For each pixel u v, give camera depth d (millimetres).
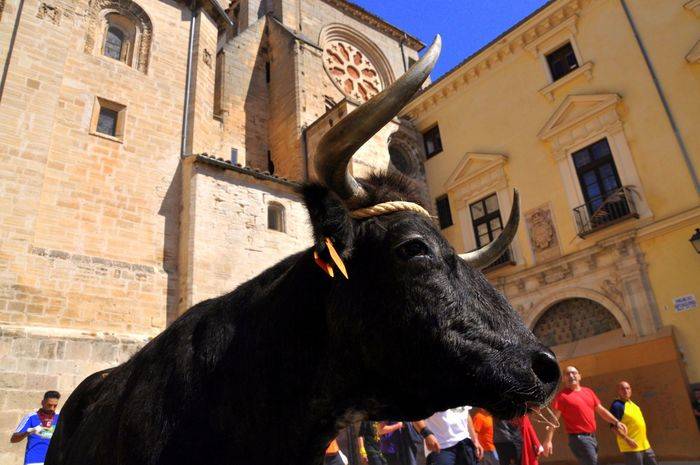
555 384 2064
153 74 15242
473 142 20688
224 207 14125
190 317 2779
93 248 12250
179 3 17000
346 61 27156
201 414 2281
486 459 6973
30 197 11484
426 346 2105
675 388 12953
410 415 2256
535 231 17469
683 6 15438
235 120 21484
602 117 16562
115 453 2400
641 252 14695
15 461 9188
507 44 20000
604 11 17422
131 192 13406
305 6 26406
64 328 11008
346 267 2314
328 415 2301
